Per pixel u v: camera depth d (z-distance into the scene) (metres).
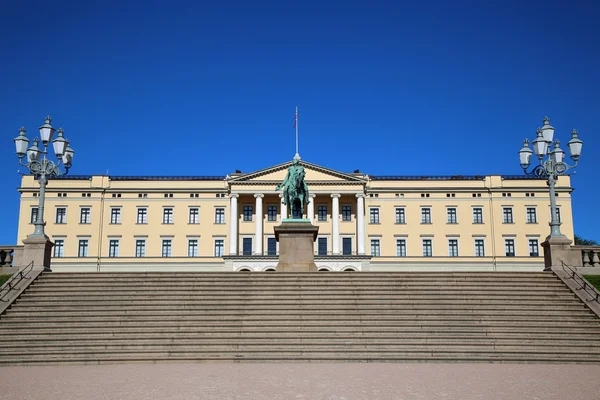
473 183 103.50
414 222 102.62
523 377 20.42
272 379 19.78
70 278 31.05
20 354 24.30
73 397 16.81
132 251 100.81
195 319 27.09
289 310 28.05
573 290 29.77
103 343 25.08
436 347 25.27
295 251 36.94
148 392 17.48
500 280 31.47
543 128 34.56
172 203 102.31
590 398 16.83
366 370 21.97
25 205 100.75
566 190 102.00
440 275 31.56
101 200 101.81
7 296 28.56
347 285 30.64
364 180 101.31
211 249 100.94
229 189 101.50
